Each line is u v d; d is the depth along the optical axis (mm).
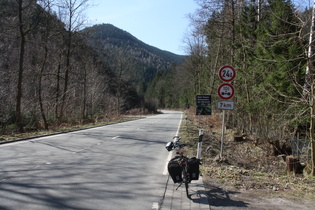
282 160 11039
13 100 21844
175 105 130375
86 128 22906
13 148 10969
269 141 11977
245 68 16641
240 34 17344
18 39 20828
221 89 8594
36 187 5801
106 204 4910
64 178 6578
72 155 9727
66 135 16734
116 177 6820
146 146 12500
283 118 10633
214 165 8547
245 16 17453
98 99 41688
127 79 56156
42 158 8984
